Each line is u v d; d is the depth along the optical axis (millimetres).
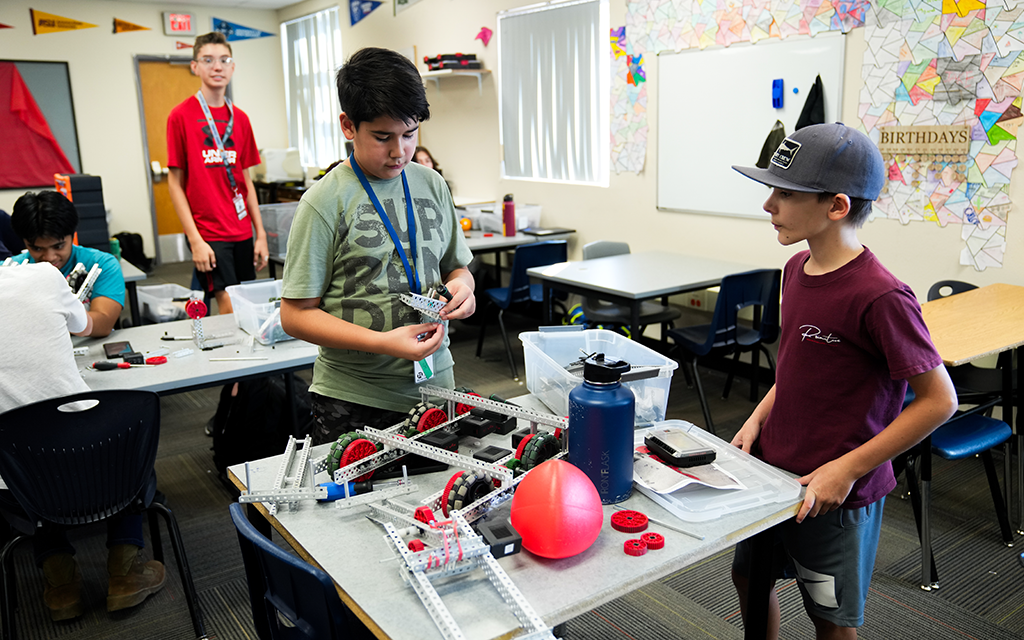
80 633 2170
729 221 4371
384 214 1548
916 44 3393
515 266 4344
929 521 2271
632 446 1296
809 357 1398
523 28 5586
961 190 3357
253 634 2148
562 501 1095
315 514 1303
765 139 4086
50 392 1938
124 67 7961
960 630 2113
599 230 5281
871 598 2266
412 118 1397
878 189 1320
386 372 1609
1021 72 3078
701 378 4387
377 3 7152
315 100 8531
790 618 2180
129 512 2092
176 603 2312
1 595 1930
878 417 1370
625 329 4047
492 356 4887
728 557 2531
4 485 1948
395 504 1283
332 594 1088
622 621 2193
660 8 4496
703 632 2137
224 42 3738
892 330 1265
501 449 1424
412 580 1041
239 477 1465
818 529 1443
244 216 4023
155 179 8312
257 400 2971
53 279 1996
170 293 4465
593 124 5230
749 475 1383
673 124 4570
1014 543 2549
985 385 2734
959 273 3436
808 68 3820
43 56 7500
